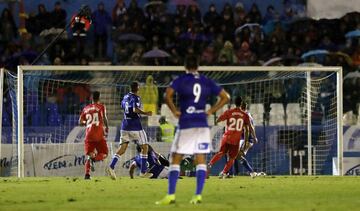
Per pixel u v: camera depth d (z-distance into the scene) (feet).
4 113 254.68
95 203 116.37
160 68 229.66
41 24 310.24
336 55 298.97
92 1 327.67
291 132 246.88
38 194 136.98
